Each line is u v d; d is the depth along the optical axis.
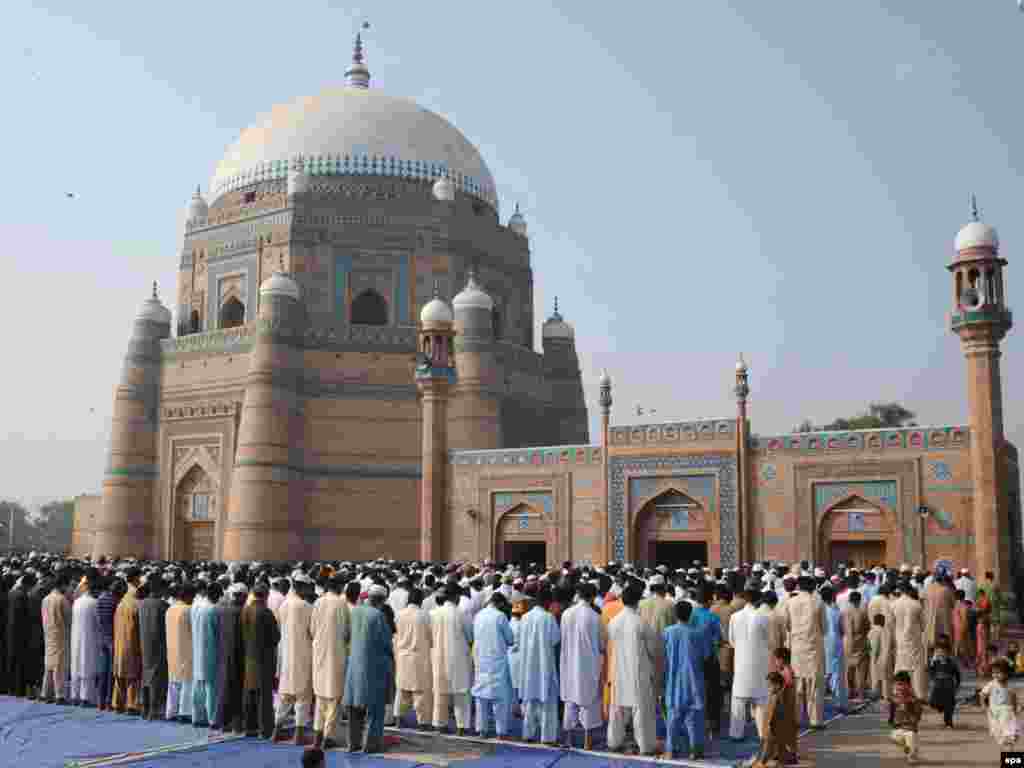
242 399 24.39
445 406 20.22
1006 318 14.14
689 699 6.95
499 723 7.59
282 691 7.60
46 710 8.67
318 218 25.61
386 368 24.36
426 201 26.28
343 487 23.69
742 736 7.55
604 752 7.11
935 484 15.33
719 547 17.02
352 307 26.30
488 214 29.27
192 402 25.41
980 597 11.38
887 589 9.54
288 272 25.23
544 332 28.12
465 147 29.48
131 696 8.55
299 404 23.61
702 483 17.36
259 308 23.75
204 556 24.69
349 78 31.52
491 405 23.64
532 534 19.42
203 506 24.80
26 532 78.88
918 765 6.79
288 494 22.81
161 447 25.80
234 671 7.80
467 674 7.83
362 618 7.19
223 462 24.28
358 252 25.69
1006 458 14.70
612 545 18.19
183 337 25.95
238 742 7.45
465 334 23.89
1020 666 10.75
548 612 7.57
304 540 23.22
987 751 7.23
